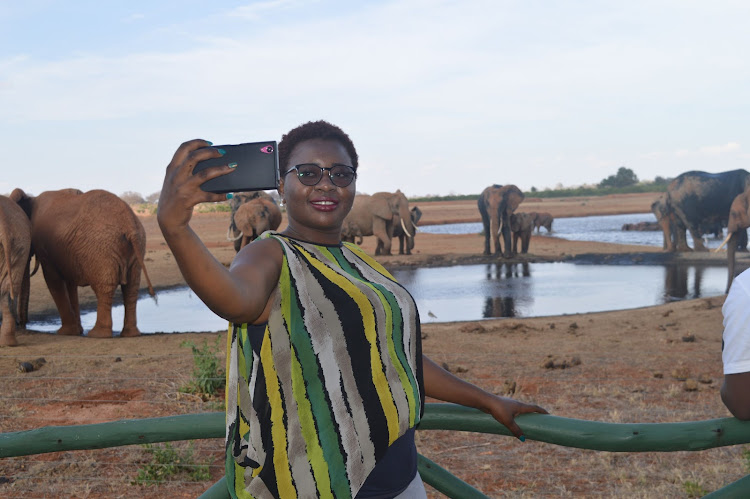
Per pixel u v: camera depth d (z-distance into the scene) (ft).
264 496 4.31
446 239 130.00
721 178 82.53
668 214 88.38
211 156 3.58
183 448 17.56
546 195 404.16
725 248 93.09
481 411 5.80
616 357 28.04
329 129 4.97
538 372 25.39
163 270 74.23
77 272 36.27
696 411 19.90
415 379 4.87
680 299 49.75
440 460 16.65
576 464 16.28
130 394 22.48
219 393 22.35
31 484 15.37
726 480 14.94
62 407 21.07
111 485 15.34
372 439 4.40
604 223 189.16
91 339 34.88
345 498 4.31
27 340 34.73
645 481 15.06
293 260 4.40
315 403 4.31
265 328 4.32
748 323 4.97
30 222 38.09
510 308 46.88
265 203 75.66
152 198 241.14
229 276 3.82
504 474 15.66
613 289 56.24
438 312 45.75
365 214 92.94
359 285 4.61
